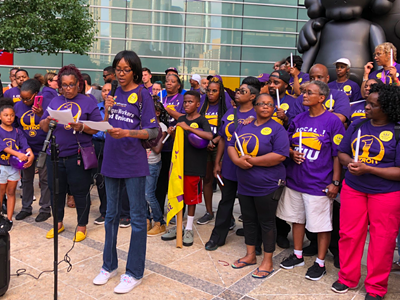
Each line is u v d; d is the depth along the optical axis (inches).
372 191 114.1
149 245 159.5
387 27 217.5
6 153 179.2
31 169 193.9
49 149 160.1
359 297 119.2
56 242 104.7
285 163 141.2
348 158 118.8
